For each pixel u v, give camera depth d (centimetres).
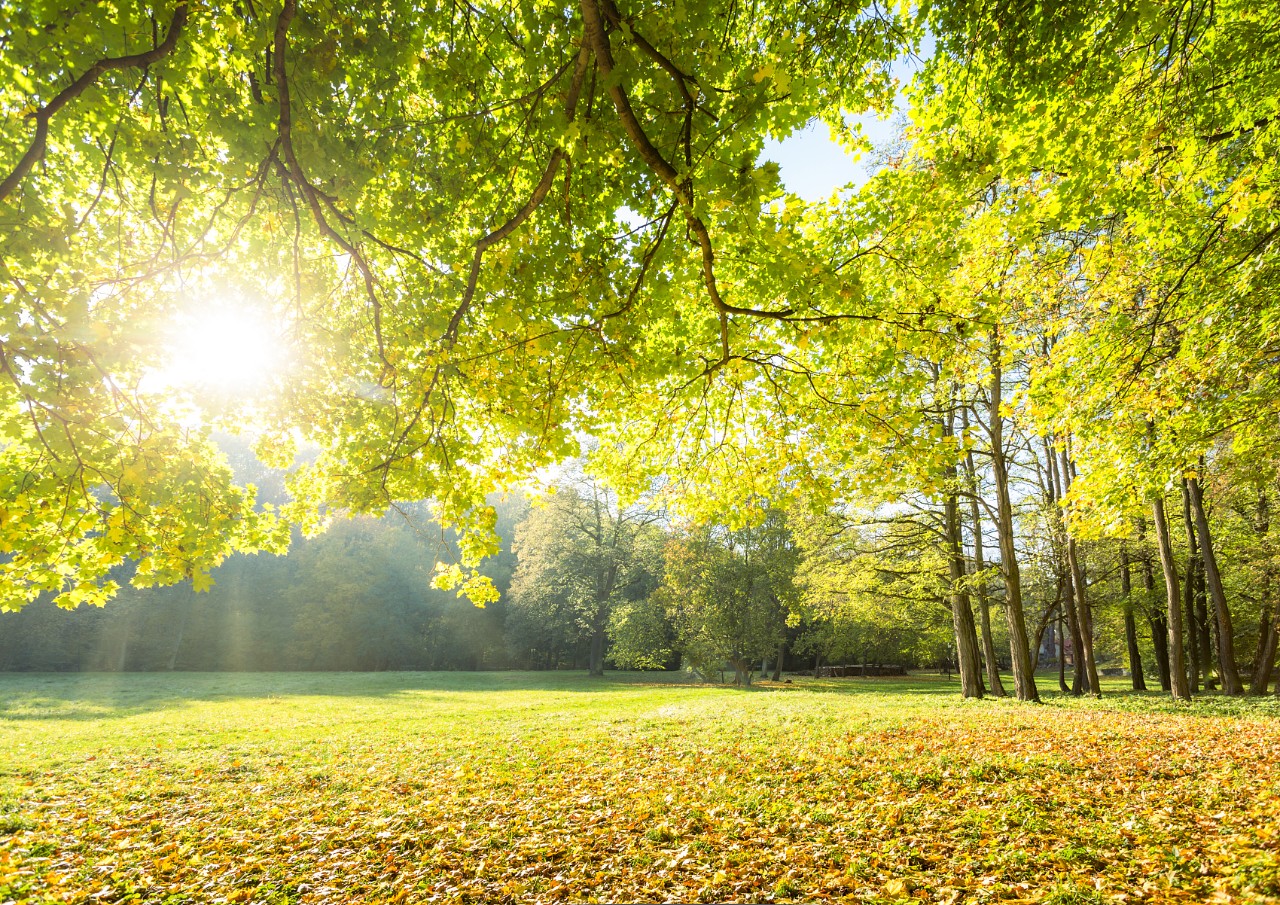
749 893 495
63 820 709
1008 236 795
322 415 770
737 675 3459
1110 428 840
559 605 4338
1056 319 923
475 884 525
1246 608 2391
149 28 436
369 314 853
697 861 556
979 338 776
